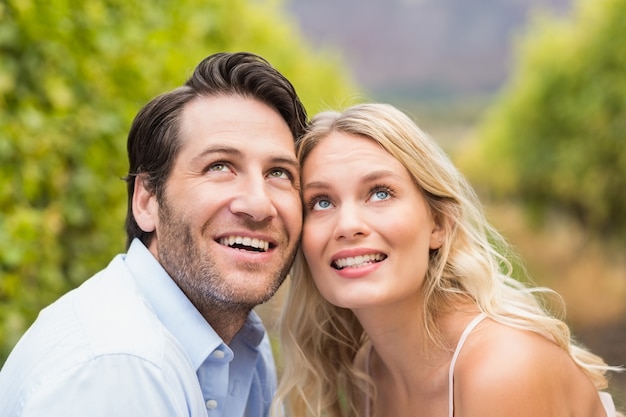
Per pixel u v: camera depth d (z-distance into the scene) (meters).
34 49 3.05
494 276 2.44
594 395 2.38
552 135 14.83
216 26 5.26
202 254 2.16
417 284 2.33
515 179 17.81
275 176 2.26
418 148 2.36
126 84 3.68
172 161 2.20
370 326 2.45
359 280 2.27
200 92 2.24
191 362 2.14
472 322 2.34
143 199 2.31
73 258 3.42
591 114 12.17
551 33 14.84
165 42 4.05
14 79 2.98
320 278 2.34
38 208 3.20
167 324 2.16
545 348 2.24
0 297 2.89
